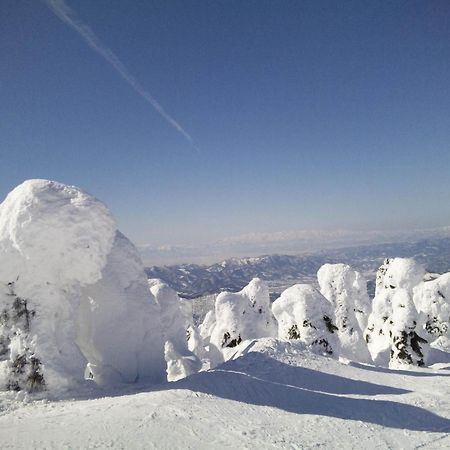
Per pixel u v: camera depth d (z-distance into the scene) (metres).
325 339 21.98
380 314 31.27
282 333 23.62
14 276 11.78
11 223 11.77
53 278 12.23
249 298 29.59
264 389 11.84
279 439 8.73
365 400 12.09
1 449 7.42
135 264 15.47
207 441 8.26
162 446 7.84
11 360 11.23
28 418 9.12
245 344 18.03
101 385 13.06
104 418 8.99
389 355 28.09
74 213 12.36
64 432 8.23
